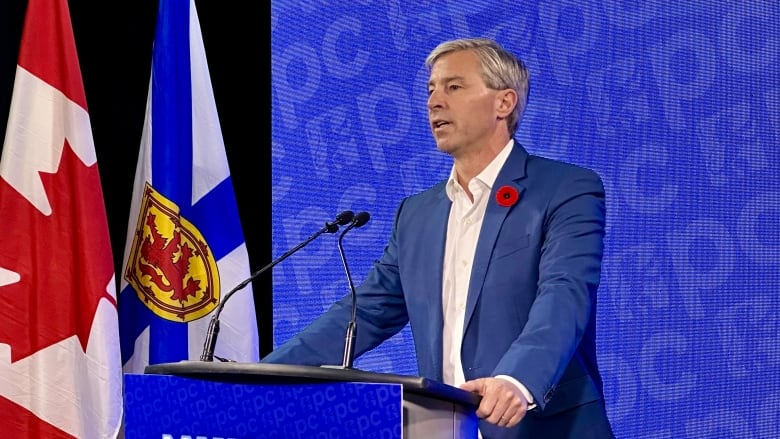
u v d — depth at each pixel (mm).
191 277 7277
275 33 8000
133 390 3645
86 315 6582
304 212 7984
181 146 7359
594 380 5426
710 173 8938
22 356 6465
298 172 7992
